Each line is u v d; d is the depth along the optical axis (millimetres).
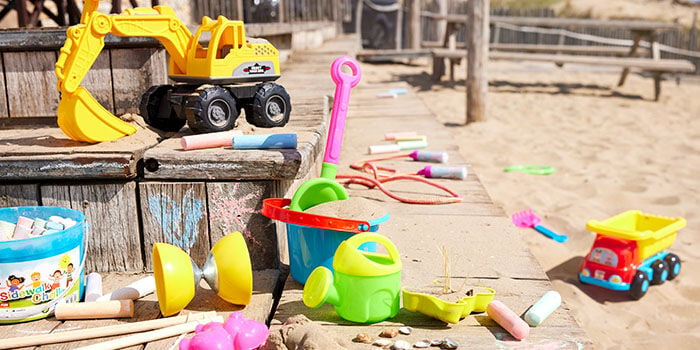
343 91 1613
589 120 4945
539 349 1316
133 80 1908
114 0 2520
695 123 4898
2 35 1895
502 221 1856
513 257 1654
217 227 1600
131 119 1818
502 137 4320
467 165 2348
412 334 1361
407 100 3928
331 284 1374
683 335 1946
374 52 7320
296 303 1477
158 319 1405
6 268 1393
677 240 2576
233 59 1721
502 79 6844
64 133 1738
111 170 1559
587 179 3297
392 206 1964
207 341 1274
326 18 8555
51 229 1461
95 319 1433
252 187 1583
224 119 1721
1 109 1935
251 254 1612
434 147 2580
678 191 3105
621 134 4469
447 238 1752
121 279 1592
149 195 1593
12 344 1337
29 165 1561
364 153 2504
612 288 2225
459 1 17109
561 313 1430
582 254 2473
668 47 9516
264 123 1817
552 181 3283
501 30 10500
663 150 3990
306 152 1597
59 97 1930
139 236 1613
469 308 1400
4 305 1401
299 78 3242
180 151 1588
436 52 6352
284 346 1295
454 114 5129
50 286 1427
